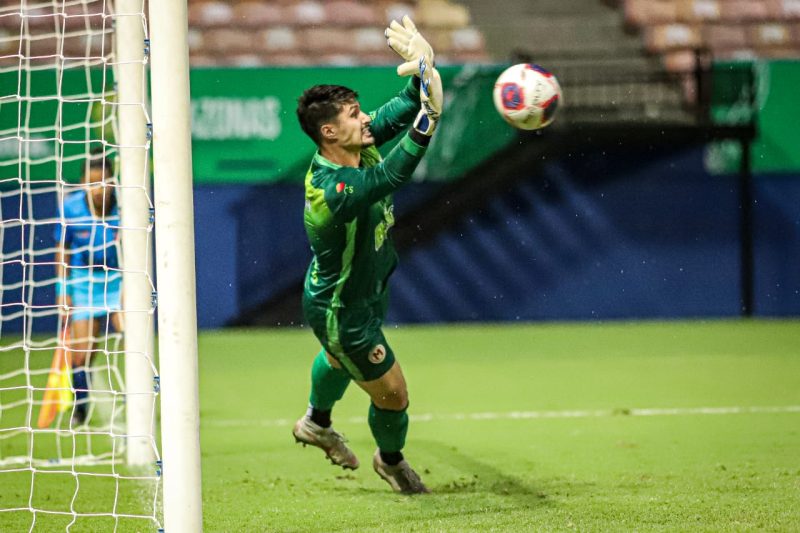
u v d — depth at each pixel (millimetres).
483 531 13906
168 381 12391
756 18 58438
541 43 57344
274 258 46312
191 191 12523
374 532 14055
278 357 38344
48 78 41906
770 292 48438
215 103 45625
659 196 48125
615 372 32875
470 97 48031
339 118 14039
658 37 57219
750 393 28062
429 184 47750
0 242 25531
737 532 13641
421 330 46281
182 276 12383
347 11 57000
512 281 48156
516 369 34062
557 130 47719
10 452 21562
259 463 19594
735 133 47438
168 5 12328
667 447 20391
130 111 19109
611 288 48219
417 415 25375
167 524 12438
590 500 15703
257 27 55438
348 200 13711
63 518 15531
